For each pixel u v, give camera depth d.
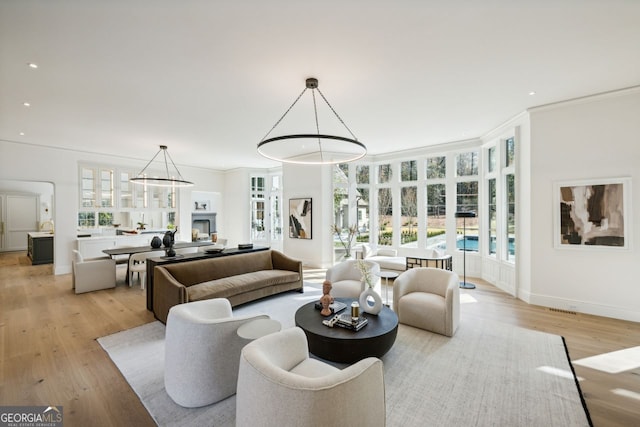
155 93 3.49
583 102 3.80
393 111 4.21
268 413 1.36
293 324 3.62
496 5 2.04
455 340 3.10
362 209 7.35
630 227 3.58
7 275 6.17
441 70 3.00
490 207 5.70
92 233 7.38
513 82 3.31
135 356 2.76
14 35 2.33
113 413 1.99
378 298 2.98
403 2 2.00
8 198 9.73
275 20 2.18
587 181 3.80
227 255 4.77
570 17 2.18
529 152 4.22
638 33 2.39
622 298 3.64
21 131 5.03
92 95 3.53
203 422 1.92
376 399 1.52
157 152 6.84
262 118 4.45
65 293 4.85
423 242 6.71
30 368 2.54
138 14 2.09
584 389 2.25
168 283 3.49
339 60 2.78
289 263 5.09
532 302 4.27
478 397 2.16
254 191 9.34
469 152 6.08
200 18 2.15
